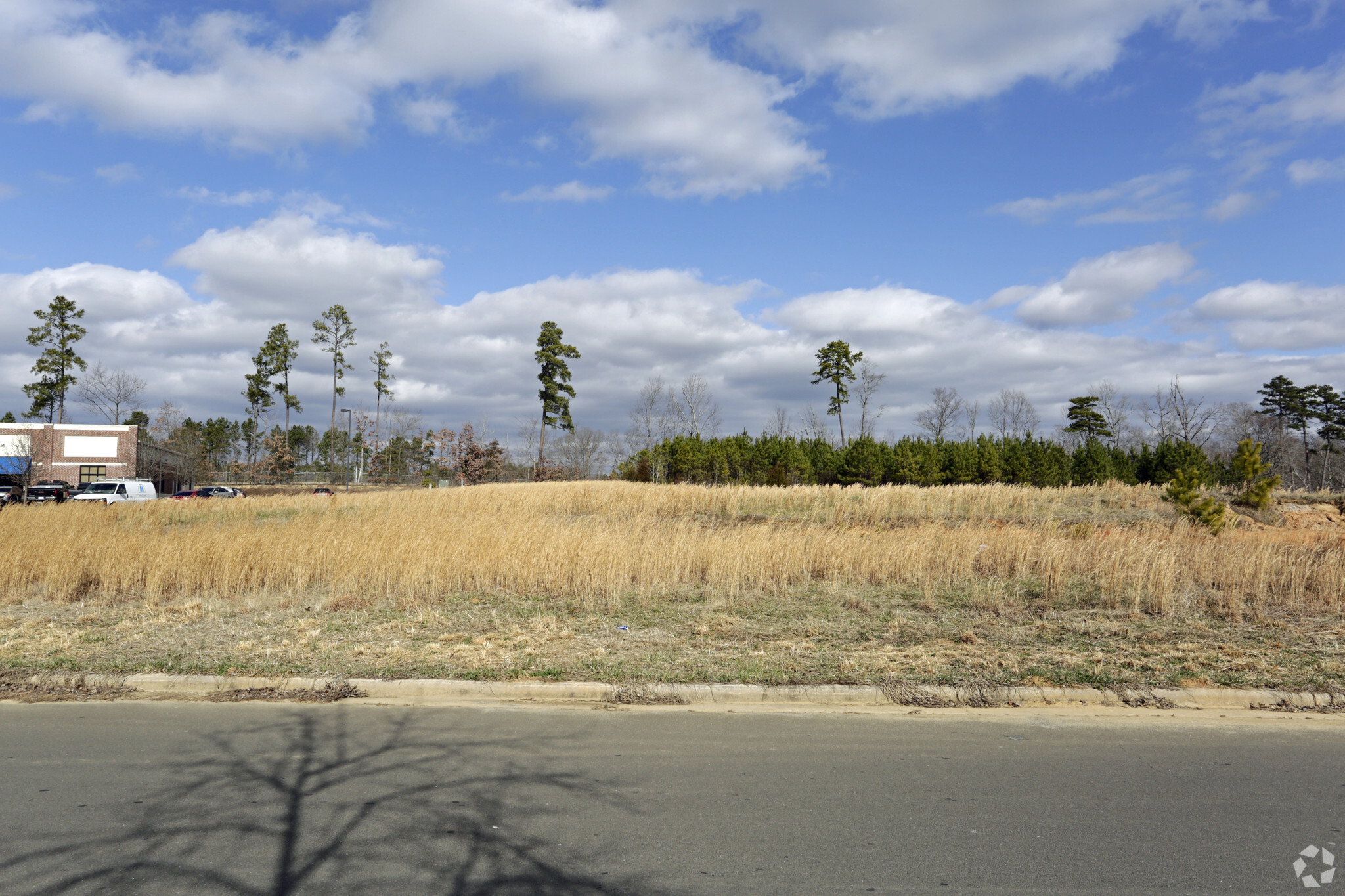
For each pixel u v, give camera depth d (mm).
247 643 8227
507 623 9336
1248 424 66500
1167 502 23312
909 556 12469
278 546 12352
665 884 3408
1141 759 5098
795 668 7230
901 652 7832
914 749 5285
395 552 11961
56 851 3674
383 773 4750
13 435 52656
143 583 11633
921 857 3678
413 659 7570
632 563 12000
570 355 68188
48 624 9422
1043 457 42312
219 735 5520
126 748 5211
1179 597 10227
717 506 25688
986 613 9812
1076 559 12516
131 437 55562
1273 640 8312
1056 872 3537
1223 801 4395
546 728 5707
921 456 42250
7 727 5719
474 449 63688
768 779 4688
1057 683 6793
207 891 3311
